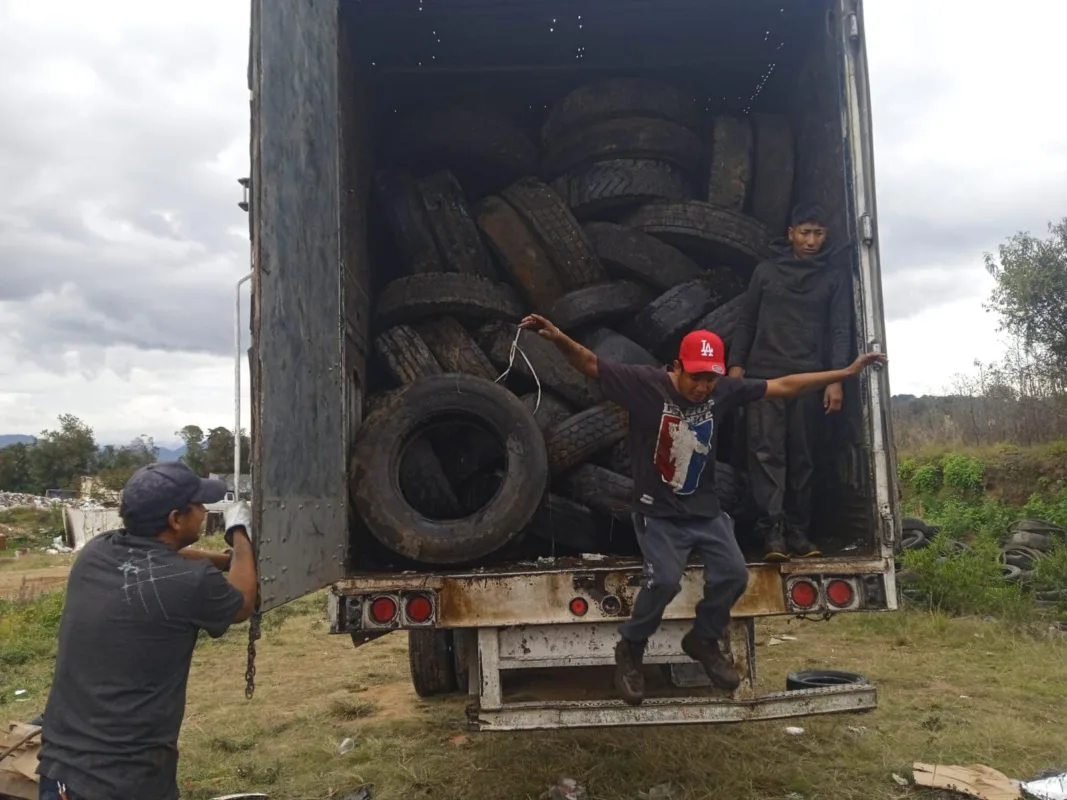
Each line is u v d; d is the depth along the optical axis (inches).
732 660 149.9
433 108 227.0
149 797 98.3
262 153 117.7
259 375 111.9
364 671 266.1
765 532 166.7
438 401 166.2
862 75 163.6
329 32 154.6
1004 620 306.3
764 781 160.6
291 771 178.2
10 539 1311.5
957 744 180.2
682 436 133.6
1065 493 596.7
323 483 138.5
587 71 243.3
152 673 98.9
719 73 246.2
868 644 282.2
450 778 168.6
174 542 107.3
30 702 255.8
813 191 206.8
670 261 204.8
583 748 179.3
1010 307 784.9
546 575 149.6
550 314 203.0
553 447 179.6
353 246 185.6
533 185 214.8
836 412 178.7
